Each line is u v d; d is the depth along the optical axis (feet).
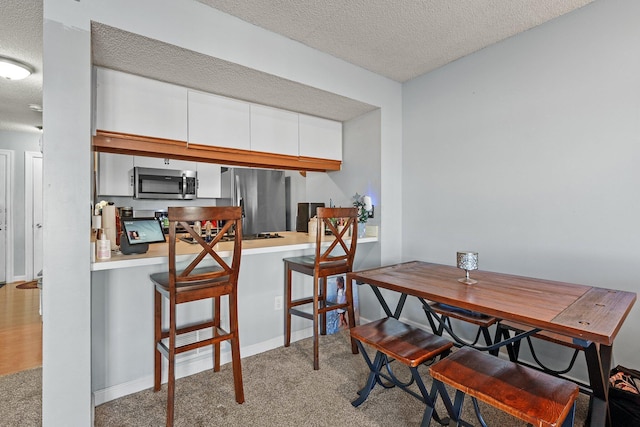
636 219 6.10
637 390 5.29
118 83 7.29
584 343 3.91
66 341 5.16
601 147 6.50
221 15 6.77
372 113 10.24
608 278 6.43
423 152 9.89
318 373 7.50
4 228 15.92
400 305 7.13
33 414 6.09
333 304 9.25
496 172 8.15
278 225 15.44
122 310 6.72
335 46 8.20
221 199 15.25
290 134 10.18
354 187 10.98
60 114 5.11
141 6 5.85
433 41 7.99
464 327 8.89
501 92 8.02
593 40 6.56
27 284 15.53
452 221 9.14
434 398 5.14
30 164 16.52
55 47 5.09
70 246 5.18
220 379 7.27
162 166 13.25
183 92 8.19
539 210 7.40
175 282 5.71
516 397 3.89
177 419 5.90
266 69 7.45
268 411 6.12
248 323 8.48
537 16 6.98
